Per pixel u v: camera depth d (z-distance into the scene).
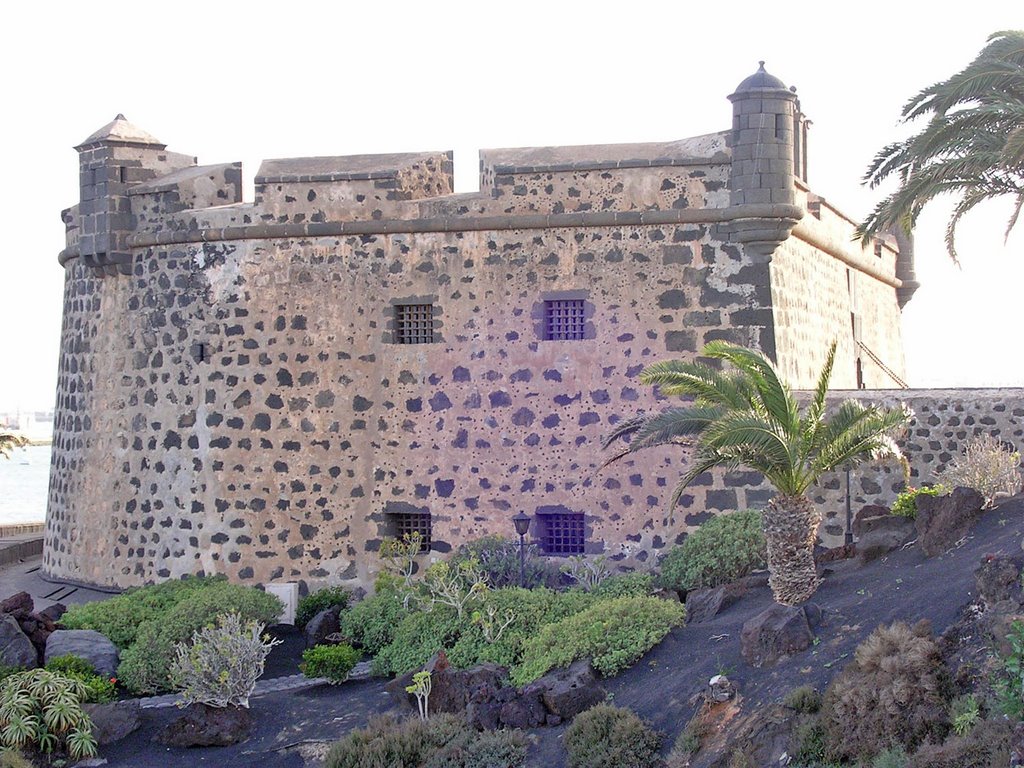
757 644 16.92
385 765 17.05
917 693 14.03
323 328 25.56
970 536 18.41
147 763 18.39
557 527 24.72
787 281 25.28
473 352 24.97
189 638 21.19
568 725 17.28
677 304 24.23
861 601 17.55
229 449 25.67
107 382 27.09
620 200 24.48
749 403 18.73
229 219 25.95
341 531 25.31
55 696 18.88
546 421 24.64
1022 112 19.52
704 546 22.06
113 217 26.83
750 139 23.72
